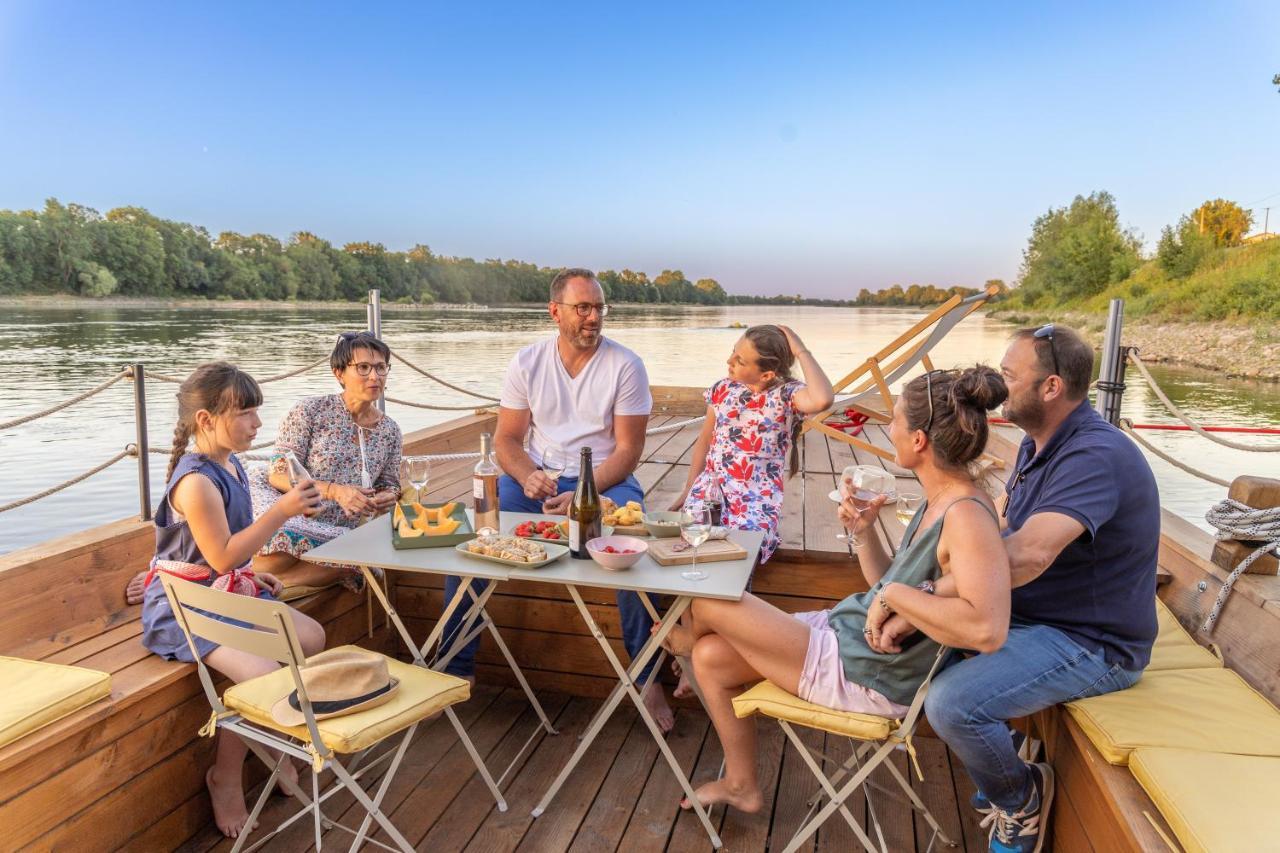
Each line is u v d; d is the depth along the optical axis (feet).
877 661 5.80
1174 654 6.82
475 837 6.95
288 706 5.89
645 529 7.59
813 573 9.12
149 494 9.34
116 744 6.25
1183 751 4.99
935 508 5.57
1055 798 6.18
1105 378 11.79
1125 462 5.79
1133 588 5.89
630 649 8.64
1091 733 5.36
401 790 7.66
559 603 9.44
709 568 6.64
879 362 11.66
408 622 9.95
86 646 7.32
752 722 6.75
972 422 5.28
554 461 10.13
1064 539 5.56
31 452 37.52
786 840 6.95
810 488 13.06
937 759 8.30
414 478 7.49
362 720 5.79
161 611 7.02
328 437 8.96
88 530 8.60
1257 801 4.42
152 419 45.16
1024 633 5.94
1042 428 6.38
